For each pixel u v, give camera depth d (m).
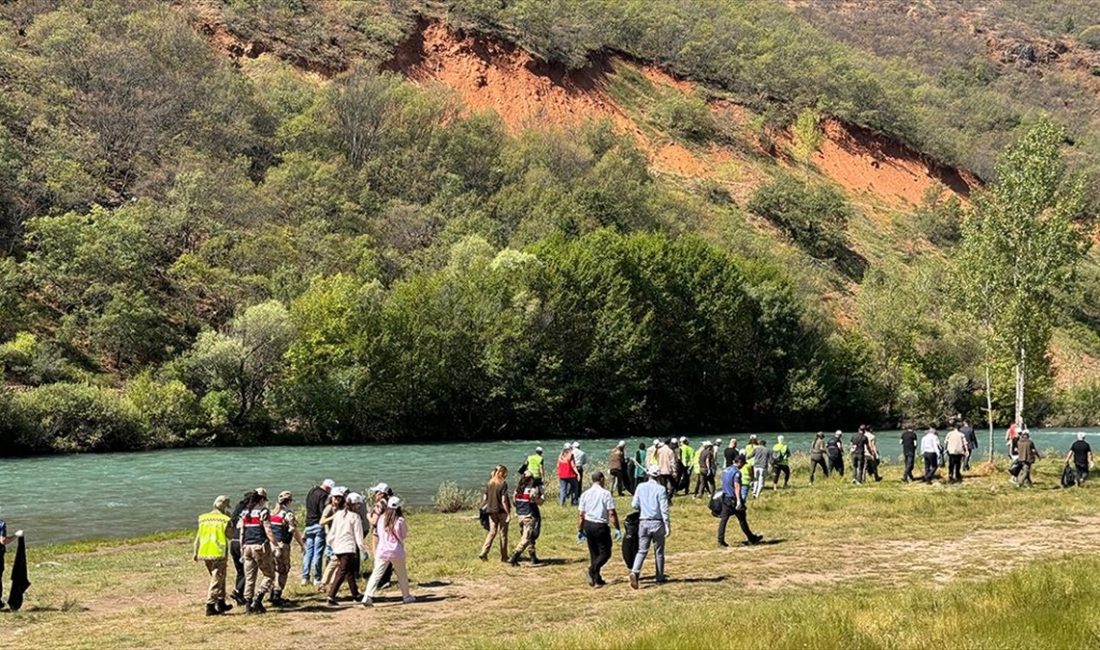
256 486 40.28
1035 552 20.80
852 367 85.94
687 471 32.69
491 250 80.31
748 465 31.30
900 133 152.00
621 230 102.88
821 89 154.62
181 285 73.81
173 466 47.78
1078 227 37.75
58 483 41.09
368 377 65.44
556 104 131.38
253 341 63.31
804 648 11.98
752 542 22.97
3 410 52.66
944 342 89.12
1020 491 31.52
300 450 57.50
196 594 19.48
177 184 82.06
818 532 24.30
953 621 12.91
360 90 107.56
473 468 47.56
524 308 71.62
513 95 128.88
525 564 21.25
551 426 72.81
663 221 107.56
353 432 65.75
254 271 77.12
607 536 18.42
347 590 18.97
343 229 89.25
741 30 174.88
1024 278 37.44
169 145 91.50
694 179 128.00
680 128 138.38
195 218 80.94
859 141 148.62
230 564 22.72
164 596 19.30
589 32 144.12
